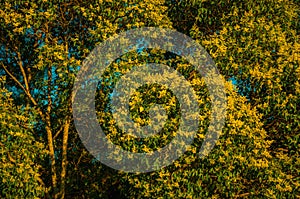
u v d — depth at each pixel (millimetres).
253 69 10633
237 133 9336
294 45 10922
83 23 11414
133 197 10516
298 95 10359
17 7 10750
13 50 12477
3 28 11148
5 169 9766
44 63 10453
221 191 10141
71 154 13555
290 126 10555
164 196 9398
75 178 13703
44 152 10641
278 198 9930
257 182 10336
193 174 9359
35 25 10477
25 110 10758
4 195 10391
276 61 10680
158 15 10586
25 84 12469
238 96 9891
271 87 10305
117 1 10367
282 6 11969
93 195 13773
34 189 10484
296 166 10422
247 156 9445
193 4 11586
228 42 10641
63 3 11180
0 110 9750
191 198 9375
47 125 12141
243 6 11695
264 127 11188
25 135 10062
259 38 10797
